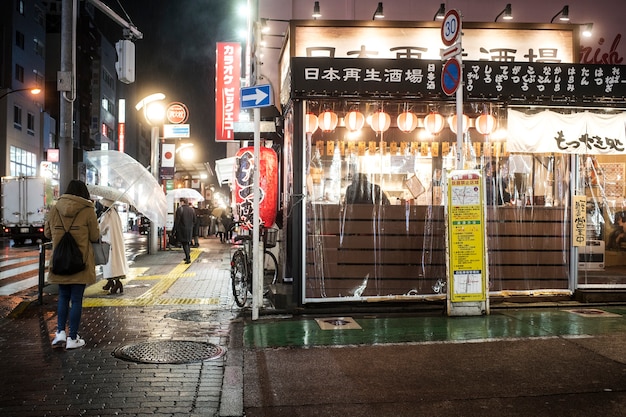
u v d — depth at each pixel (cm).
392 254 850
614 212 990
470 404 442
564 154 909
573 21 1176
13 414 421
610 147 883
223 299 942
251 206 907
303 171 823
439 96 817
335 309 813
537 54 1012
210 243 2592
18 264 1600
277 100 1236
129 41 1177
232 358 572
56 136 5178
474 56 1011
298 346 622
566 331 684
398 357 575
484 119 901
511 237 888
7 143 3988
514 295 878
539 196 927
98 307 866
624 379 499
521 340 641
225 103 1485
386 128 883
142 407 438
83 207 622
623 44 1183
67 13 991
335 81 801
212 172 3400
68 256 600
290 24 983
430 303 846
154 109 2014
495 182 929
